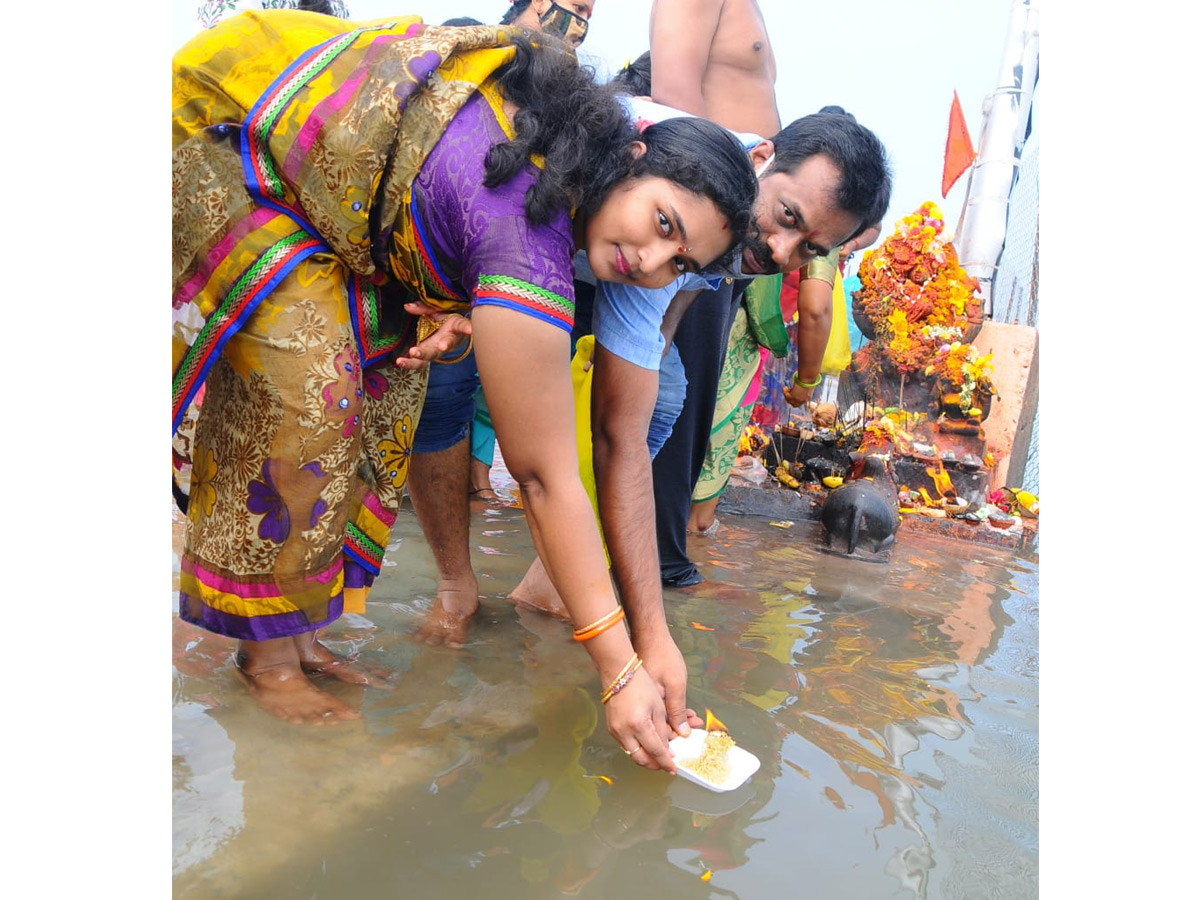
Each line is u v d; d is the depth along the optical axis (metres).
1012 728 1.73
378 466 1.75
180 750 1.38
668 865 1.23
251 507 1.51
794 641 2.13
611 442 1.66
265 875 1.12
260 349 1.46
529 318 1.26
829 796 1.44
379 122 1.35
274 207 1.45
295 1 2.43
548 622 2.08
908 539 3.36
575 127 1.29
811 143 1.79
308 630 1.59
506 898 1.12
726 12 2.57
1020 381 3.43
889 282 3.62
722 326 2.28
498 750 1.49
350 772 1.38
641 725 1.39
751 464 3.68
